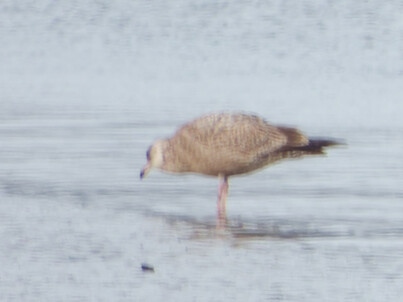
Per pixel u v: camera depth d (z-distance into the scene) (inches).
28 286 550.6
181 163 756.6
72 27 1947.6
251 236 658.2
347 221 693.9
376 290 549.6
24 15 2036.2
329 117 1147.3
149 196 768.3
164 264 593.3
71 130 1051.3
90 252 614.5
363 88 1373.0
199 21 1941.4
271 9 1984.5
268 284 559.2
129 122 1109.7
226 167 744.3
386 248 627.8
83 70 1583.4
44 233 654.5
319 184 807.1
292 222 692.7
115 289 547.8
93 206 732.0
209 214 717.3
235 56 1685.5
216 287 553.6
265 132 747.4
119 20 1978.3
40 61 1673.2
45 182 807.1
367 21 1876.2
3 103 1247.5
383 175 837.8
